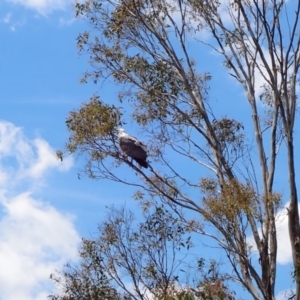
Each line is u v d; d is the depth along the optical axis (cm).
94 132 1842
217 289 1491
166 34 2055
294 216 1900
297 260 1836
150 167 1842
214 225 1794
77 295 1838
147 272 1825
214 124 2056
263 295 1819
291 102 1967
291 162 1917
